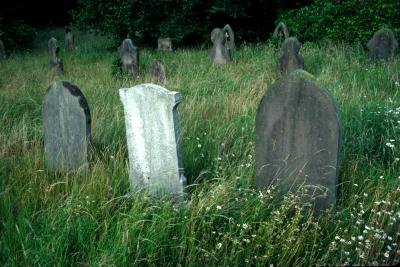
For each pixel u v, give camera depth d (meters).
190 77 8.97
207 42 15.60
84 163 4.95
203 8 15.43
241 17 16.36
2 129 5.89
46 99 5.08
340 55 10.04
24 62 12.38
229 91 7.57
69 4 25.53
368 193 4.07
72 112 4.90
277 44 12.80
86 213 3.77
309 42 11.98
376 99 6.45
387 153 4.95
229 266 3.31
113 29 14.78
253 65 9.99
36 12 24.67
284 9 16.75
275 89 4.04
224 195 3.85
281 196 4.23
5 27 15.76
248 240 3.37
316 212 4.07
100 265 3.18
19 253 3.45
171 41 14.16
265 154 4.25
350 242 3.30
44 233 3.58
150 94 4.26
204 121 5.96
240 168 4.39
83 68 11.05
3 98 7.35
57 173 4.97
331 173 3.92
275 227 3.47
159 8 15.15
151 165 4.48
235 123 5.71
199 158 4.92
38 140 5.70
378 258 3.33
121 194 4.42
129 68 9.62
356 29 11.47
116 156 4.92
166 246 3.50
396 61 9.34
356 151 4.97
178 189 4.37
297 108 3.95
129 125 4.50
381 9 11.47
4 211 3.90
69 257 3.46
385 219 3.67
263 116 4.16
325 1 12.75
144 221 3.70
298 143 4.02
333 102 3.78
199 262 3.35
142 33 15.09
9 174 4.61
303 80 3.87
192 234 3.48
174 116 4.23
